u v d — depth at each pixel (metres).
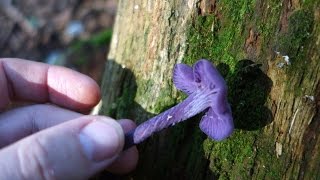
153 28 0.10
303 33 0.08
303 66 0.08
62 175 0.08
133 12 0.11
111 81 0.12
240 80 0.09
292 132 0.09
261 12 0.09
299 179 0.09
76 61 0.24
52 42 0.26
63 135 0.08
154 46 0.10
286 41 0.08
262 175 0.09
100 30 0.26
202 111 0.09
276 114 0.09
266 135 0.09
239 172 0.09
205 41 0.09
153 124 0.09
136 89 0.11
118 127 0.09
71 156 0.08
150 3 0.10
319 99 0.08
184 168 0.10
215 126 0.08
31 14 0.27
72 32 0.26
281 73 0.09
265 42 0.09
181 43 0.10
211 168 0.09
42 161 0.08
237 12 0.09
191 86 0.09
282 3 0.08
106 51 0.24
